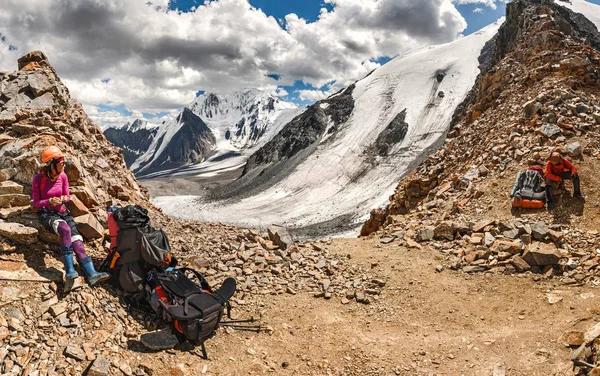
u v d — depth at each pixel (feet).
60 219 20.31
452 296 26.99
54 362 15.94
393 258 33.27
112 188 34.88
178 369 17.78
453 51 627.46
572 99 54.54
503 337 21.85
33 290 18.61
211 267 29.35
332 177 422.82
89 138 39.99
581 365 17.53
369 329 23.59
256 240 34.73
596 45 233.35
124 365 16.93
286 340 21.88
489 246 32.96
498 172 47.85
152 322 20.51
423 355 20.92
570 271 27.76
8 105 34.22
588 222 35.35
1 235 20.36
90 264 20.52
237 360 19.48
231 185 522.06
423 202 60.54
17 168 24.71
